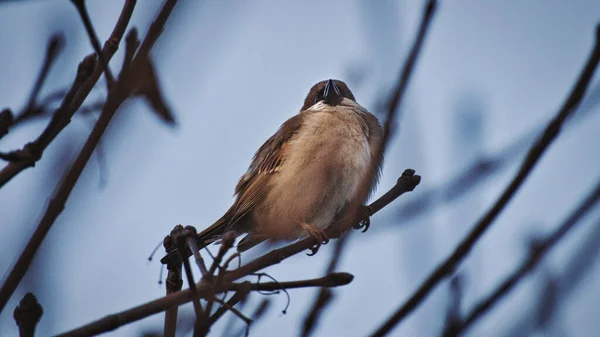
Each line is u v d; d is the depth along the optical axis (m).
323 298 5.19
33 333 4.99
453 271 4.50
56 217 4.89
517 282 4.86
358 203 5.34
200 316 5.26
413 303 4.55
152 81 5.45
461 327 4.85
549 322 5.19
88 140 4.88
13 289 4.81
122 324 5.10
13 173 5.21
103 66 4.92
